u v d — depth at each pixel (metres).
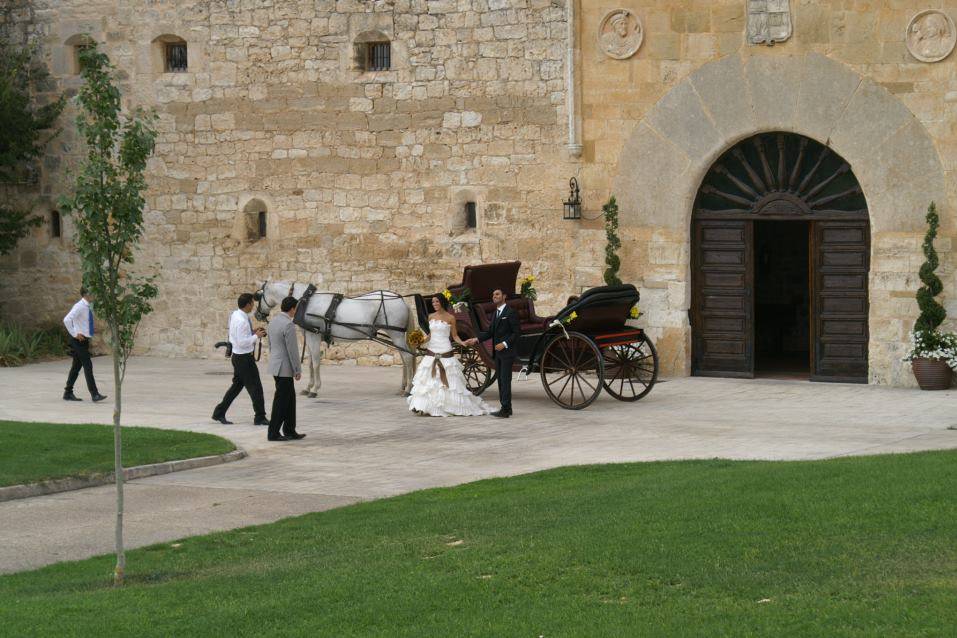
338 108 30.81
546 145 28.88
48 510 16.09
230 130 31.84
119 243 13.07
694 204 27.83
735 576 10.97
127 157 13.09
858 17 25.88
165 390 27.00
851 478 14.34
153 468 18.30
